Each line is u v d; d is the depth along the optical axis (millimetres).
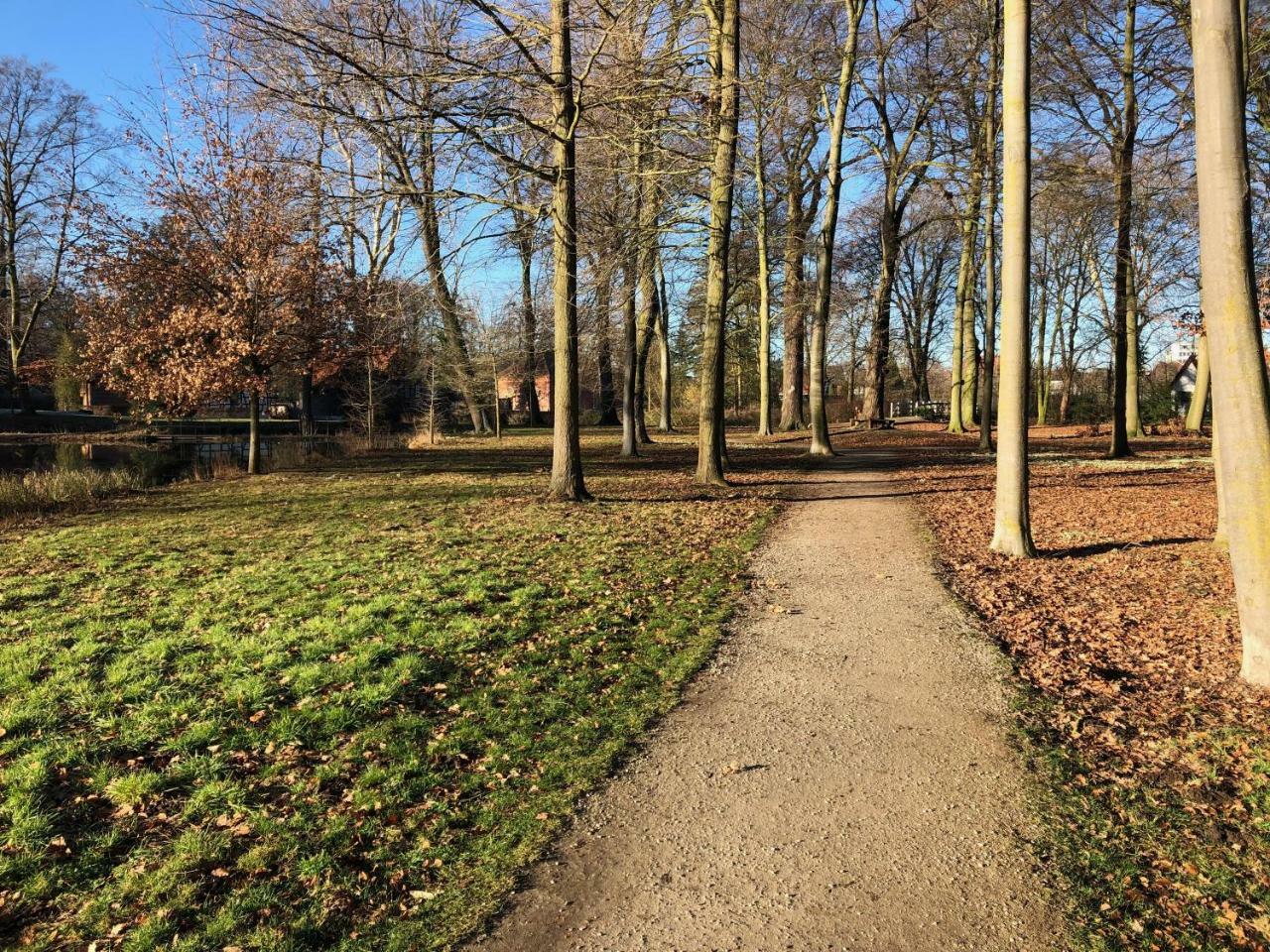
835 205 23703
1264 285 10391
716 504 13320
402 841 3559
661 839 3578
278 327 18109
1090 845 3514
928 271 49344
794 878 3293
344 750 4336
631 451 24469
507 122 11359
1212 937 2920
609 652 5977
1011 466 9289
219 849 3439
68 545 9844
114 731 4465
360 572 8164
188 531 10938
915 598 7500
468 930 2982
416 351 25547
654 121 12586
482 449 28109
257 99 9672
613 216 13695
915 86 24828
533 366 32594
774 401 57719
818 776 4141
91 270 17484
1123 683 5352
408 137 10664
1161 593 7406
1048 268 40562
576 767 4250
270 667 5383
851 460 21969
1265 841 3510
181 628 6262
